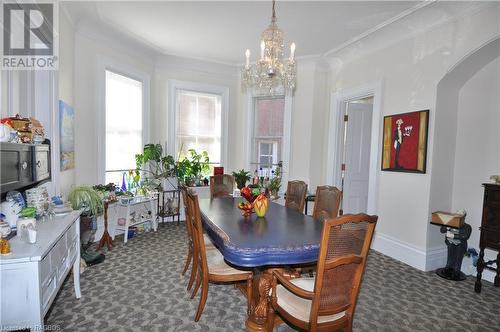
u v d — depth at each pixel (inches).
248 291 86.2
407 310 93.7
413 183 132.9
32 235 65.0
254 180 194.5
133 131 178.5
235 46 174.2
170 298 97.8
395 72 142.3
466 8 108.9
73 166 133.3
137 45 170.6
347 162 183.6
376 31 142.6
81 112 142.5
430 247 127.6
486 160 120.8
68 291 100.7
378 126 150.1
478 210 123.6
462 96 128.2
